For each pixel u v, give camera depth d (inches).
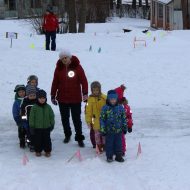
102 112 394.9
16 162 402.0
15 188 356.2
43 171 383.6
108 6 2247.8
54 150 430.0
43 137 410.0
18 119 428.8
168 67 747.4
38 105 407.8
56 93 442.0
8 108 560.1
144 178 367.9
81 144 438.0
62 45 984.3
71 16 1384.1
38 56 799.1
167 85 656.4
